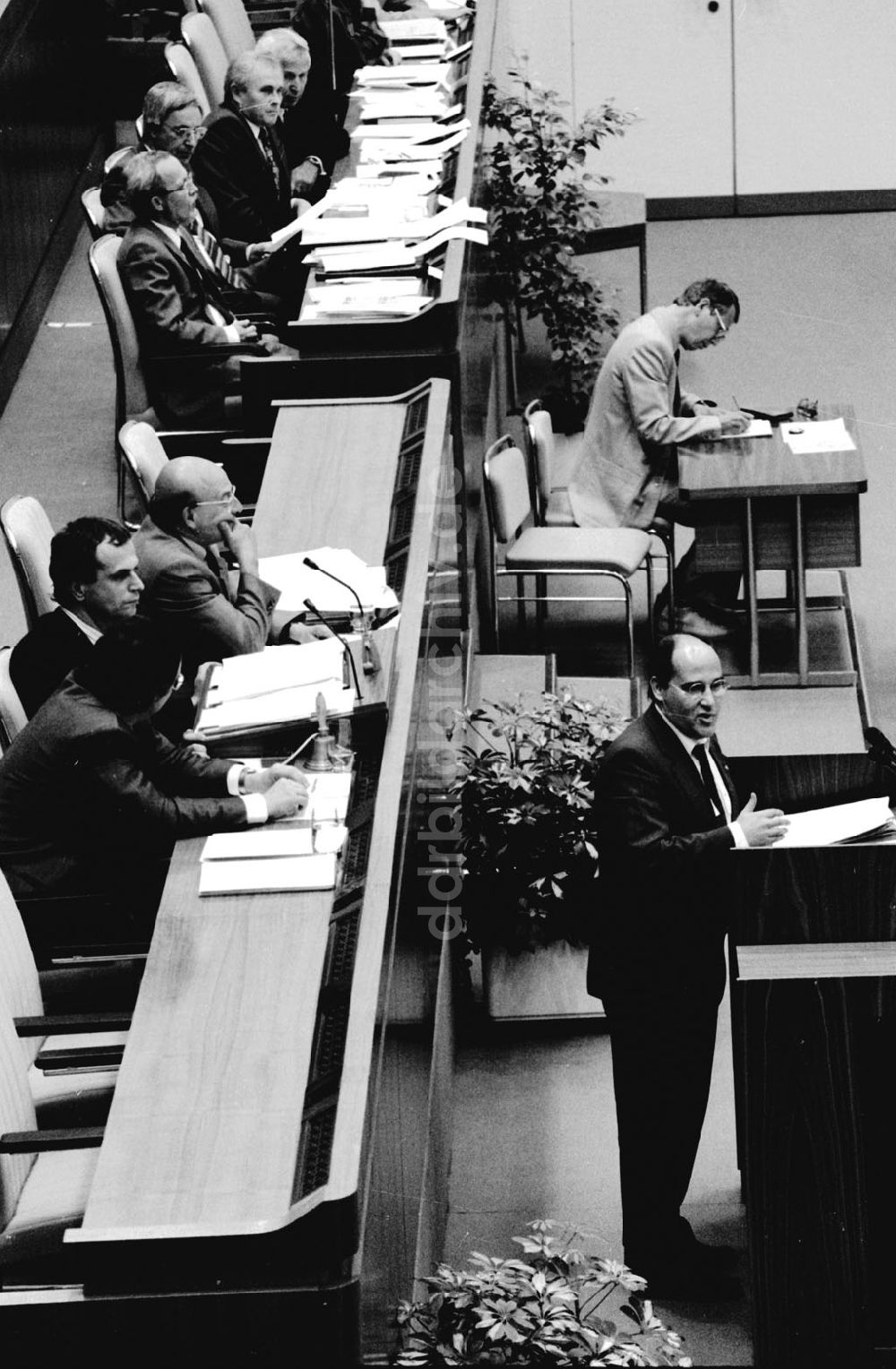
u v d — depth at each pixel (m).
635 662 11.93
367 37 13.11
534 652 11.88
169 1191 4.76
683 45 17.47
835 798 7.63
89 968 6.50
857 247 17.27
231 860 5.93
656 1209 7.46
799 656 11.30
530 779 8.80
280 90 11.11
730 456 11.27
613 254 17.31
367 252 10.13
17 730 6.89
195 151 10.95
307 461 8.65
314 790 6.25
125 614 7.04
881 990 6.55
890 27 17.36
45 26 13.28
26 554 7.70
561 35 17.50
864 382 15.02
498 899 8.81
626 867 7.23
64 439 11.62
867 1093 6.64
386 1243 5.38
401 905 6.18
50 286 13.24
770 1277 6.82
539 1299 5.83
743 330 15.90
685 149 17.81
